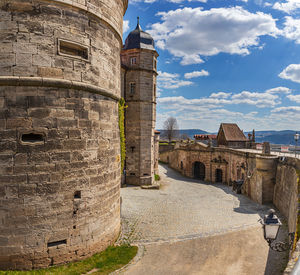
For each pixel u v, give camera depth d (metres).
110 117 10.12
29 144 7.67
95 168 9.11
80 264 8.36
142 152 25.73
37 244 7.80
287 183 15.52
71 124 8.34
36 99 7.75
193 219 15.12
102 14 9.23
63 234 8.20
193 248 10.69
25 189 7.64
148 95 25.84
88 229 8.84
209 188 27.92
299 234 7.87
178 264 9.24
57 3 7.94
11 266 7.61
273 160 18.78
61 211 8.16
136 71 25.34
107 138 9.85
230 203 19.86
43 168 7.85
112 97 10.22
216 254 10.12
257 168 19.50
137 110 25.50
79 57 8.46
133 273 8.45
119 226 11.59
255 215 16.09
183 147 38.56
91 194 8.94
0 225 7.51
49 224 7.96
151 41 26.25
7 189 7.51
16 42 7.46
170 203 19.30
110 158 10.09
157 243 11.20
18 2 7.46
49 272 7.65
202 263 9.35
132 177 25.89
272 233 6.45
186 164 36.75
